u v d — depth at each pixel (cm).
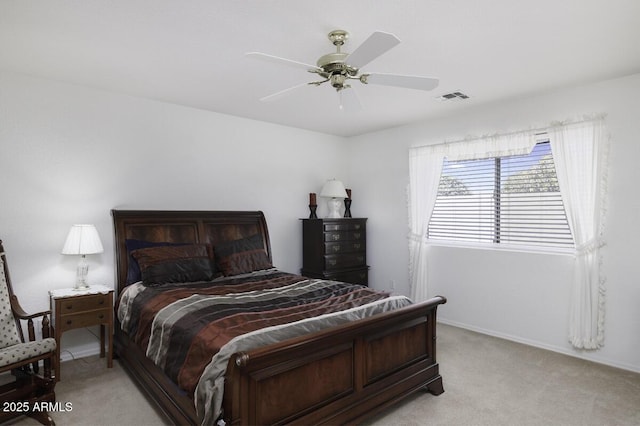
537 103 360
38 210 315
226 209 432
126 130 361
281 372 185
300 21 218
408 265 477
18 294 305
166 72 300
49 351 238
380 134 511
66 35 237
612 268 318
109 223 352
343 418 211
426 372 264
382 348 240
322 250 469
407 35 235
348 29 227
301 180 504
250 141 453
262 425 179
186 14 211
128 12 208
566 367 314
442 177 452
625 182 311
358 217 535
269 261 427
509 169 393
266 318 225
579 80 320
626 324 311
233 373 169
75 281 332
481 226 416
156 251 345
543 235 368
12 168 303
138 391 270
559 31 231
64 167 327
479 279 407
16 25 223
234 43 247
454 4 200
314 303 261
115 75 308
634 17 213
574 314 335
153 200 379
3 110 299
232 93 354
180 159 396
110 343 311
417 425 229
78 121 333
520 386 280
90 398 259
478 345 365
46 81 317
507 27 225
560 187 345
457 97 365
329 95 357
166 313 248
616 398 261
